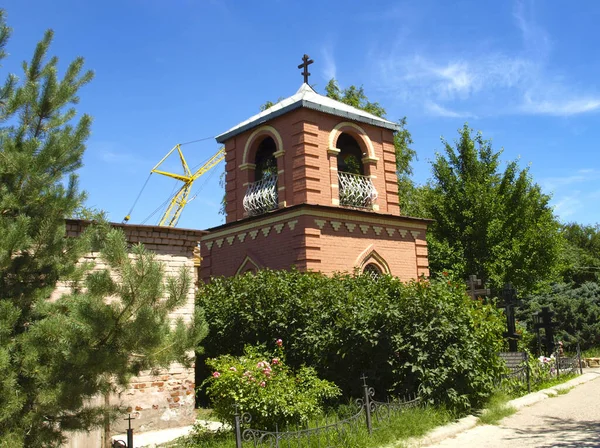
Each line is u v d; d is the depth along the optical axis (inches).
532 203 996.6
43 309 266.2
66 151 293.0
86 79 321.4
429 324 400.8
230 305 516.4
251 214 693.3
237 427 275.1
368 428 329.1
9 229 256.4
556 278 1043.3
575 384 556.1
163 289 262.8
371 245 658.2
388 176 718.5
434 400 390.9
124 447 322.0
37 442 257.3
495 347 441.7
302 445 307.3
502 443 330.6
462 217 973.2
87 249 290.5
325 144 662.5
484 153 1024.9
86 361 247.8
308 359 462.0
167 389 404.5
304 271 573.3
